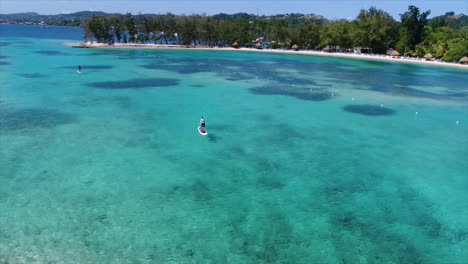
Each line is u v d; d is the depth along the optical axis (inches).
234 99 2149.4
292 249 753.6
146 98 2091.5
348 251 754.8
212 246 751.7
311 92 2460.6
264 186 1034.7
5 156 1171.3
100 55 4451.3
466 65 4143.7
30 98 1971.0
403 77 3368.6
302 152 1312.7
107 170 1095.6
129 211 870.4
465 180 1114.1
